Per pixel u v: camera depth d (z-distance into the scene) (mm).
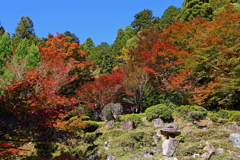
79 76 22875
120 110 17422
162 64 20531
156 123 14609
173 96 18734
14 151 8570
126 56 28922
